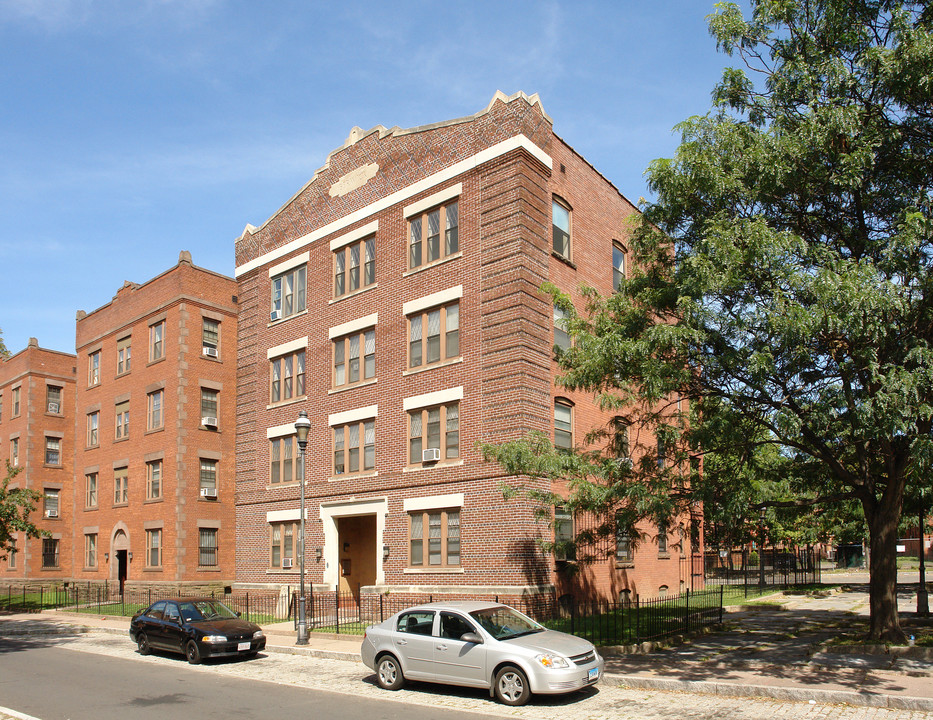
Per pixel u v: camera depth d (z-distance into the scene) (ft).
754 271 45.70
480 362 76.64
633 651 54.95
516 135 77.61
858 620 71.26
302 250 99.35
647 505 47.78
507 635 44.98
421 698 45.16
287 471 96.73
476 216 79.71
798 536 145.59
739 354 46.93
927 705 37.17
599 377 52.06
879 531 52.90
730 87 52.19
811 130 46.60
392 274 87.04
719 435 49.73
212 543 110.42
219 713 41.52
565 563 75.41
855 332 41.57
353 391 88.99
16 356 156.25
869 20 48.80
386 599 78.74
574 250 85.25
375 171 91.30
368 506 84.33
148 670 57.52
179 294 112.78
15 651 71.00
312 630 73.41
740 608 85.56
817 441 52.06
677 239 52.47
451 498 76.38
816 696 40.11
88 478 128.77
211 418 112.27
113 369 126.00
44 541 146.92
